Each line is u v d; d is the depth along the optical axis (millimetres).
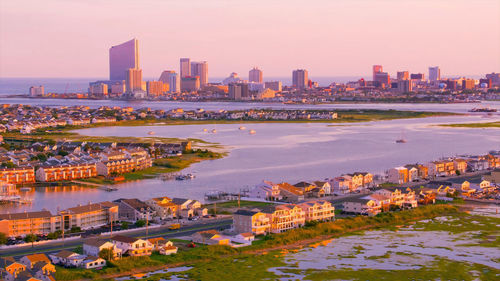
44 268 191375
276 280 192125
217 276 195250
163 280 191000
